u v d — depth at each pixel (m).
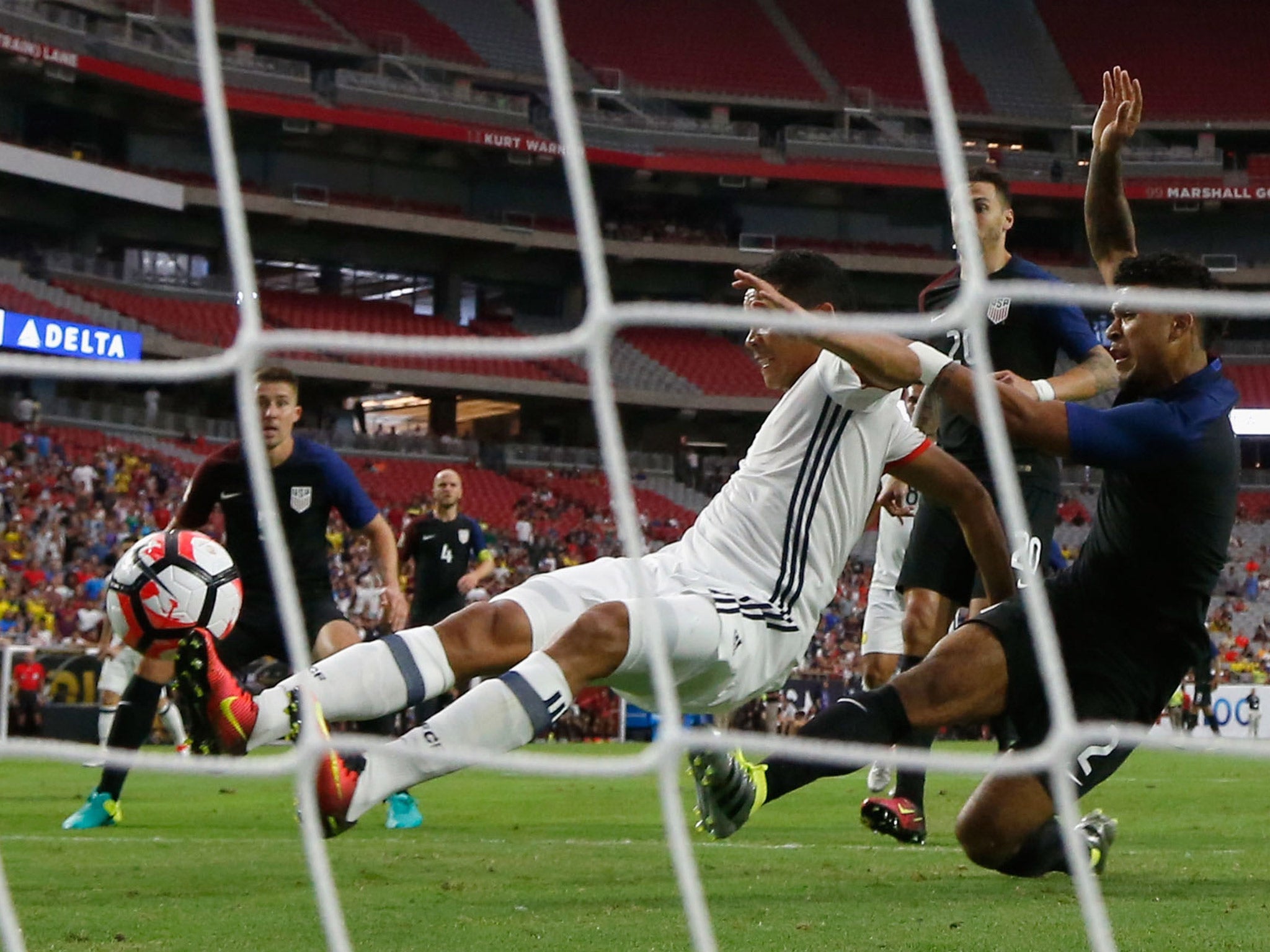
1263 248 120.19
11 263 92.81
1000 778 12.26
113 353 89.56
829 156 118.69
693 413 111.06
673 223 120.19
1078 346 18.33
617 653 10.30
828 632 80.81
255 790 28.64
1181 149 119.31
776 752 6.73
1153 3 129.50
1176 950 9.48
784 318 7.24
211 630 16.42
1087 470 101.88
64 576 67.44
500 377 105.75
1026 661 11.73
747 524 11.29
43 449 78.81
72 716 46.12
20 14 93.62
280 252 108.75
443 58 115.69
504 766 6.92
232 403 102.75
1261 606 90.06
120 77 98.06
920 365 10.25
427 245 112.75
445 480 30.44
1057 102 124.12
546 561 89.81
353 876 13.82
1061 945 9.68
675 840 6.61
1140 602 11.84
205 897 12.19
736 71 123.06
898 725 11.45
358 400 109.38
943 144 7.19
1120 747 12.18
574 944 9.66
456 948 9.48
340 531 82.00
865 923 10.67
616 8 125.44
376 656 10.48
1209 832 20.00
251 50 109.56
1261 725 61.16
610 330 7.49
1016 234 122.31
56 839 17.84
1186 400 11.48
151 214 102.94
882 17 129.38
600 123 116.19
